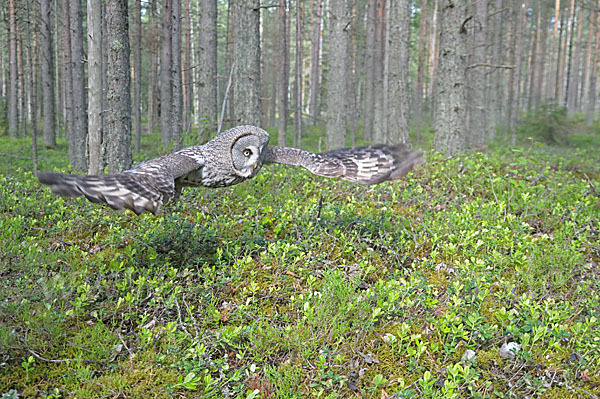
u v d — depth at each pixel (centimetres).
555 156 1591
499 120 4091
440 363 523
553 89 6106
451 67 1421
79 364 492
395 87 1995
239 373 494
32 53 3144
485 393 482
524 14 3803
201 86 1795
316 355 530
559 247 737
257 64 1429
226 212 926
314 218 850
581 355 523
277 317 594
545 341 548
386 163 546
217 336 546
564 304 604
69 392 469
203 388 492
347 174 539
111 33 1042
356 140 3334
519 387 493
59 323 554
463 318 573
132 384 489
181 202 941
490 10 3238
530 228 834
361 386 498
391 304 587
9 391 456
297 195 1012
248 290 654
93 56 1108
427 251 770
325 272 663
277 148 591
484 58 2533
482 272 677
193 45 3978
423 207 945
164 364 518
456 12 1403
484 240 767
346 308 574
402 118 1886
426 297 613
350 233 794
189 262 708
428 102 5203
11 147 2562
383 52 3186
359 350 543
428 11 4428
